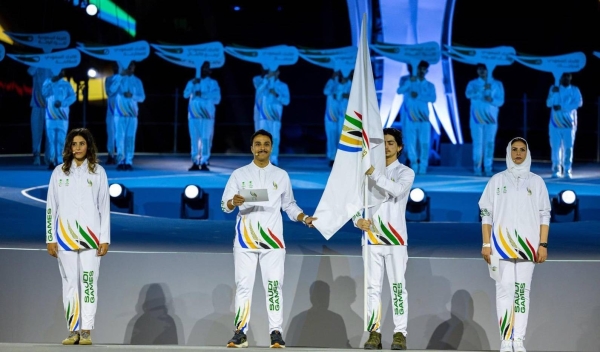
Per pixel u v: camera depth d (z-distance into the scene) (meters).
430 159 27.23
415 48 24.80
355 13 26.95
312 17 33.91
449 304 12.44
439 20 26.58
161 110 32.06
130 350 9.73
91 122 30.77
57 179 10.53
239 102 33.00
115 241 14.41
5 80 29.50
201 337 12.55
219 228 16.53
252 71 33.38
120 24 31.38
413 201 18.36
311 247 13.84
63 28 29.48
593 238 15.57
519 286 10.30
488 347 12.34
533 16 33.22
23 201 18.80
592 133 30.86
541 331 12.26
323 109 32.69
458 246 14.29
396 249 10.57
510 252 10.21
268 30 34.09
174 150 31.23
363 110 10.75
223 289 12.59
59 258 10.54
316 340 12.45
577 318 12.26
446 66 27.08
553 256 13.12
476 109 23.44
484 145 23.64
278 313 10.55
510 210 10.27
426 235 15.88
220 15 33.97
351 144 10.95
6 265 12.69
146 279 12.64
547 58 23.41
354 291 12.48
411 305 12.48
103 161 26.38
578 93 23.34
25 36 24.94
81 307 10.54
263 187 10.68
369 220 10.48
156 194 19.50
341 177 10.94
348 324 12.43
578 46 32.66
